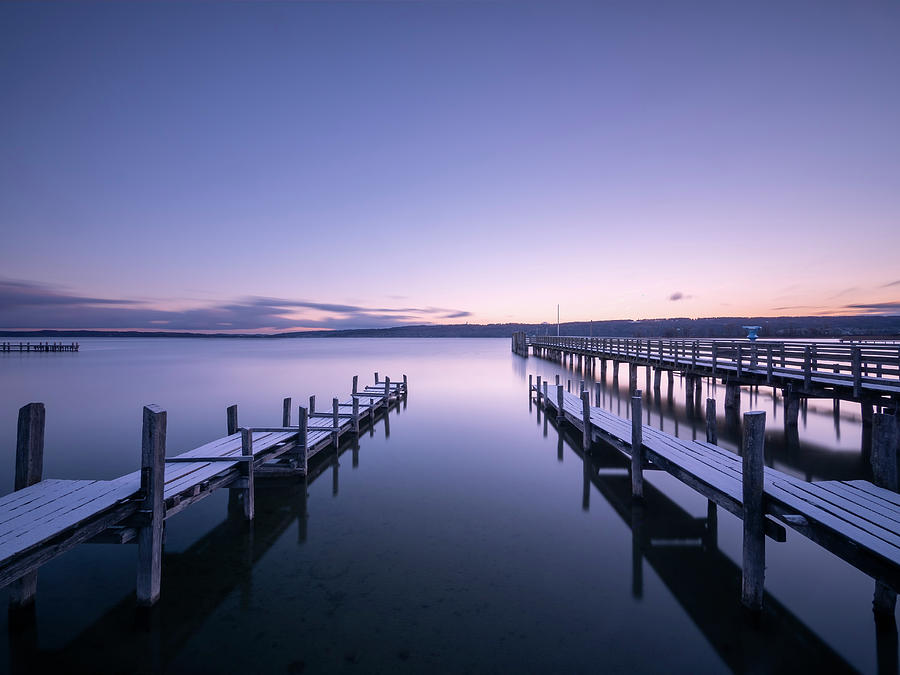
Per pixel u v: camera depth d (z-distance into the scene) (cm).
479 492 955
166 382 3114
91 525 488
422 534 748
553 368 4209
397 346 11556
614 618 518
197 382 3114
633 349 2544
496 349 9225
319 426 1291
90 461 1202
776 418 1709
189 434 1504
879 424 570
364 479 1044
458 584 591
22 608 530
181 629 495
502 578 607
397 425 1658
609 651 464
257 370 4134
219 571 626
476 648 466
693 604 546
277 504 889
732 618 520
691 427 1558
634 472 879
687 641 480
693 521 800
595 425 1161
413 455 1252
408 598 558
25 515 484
